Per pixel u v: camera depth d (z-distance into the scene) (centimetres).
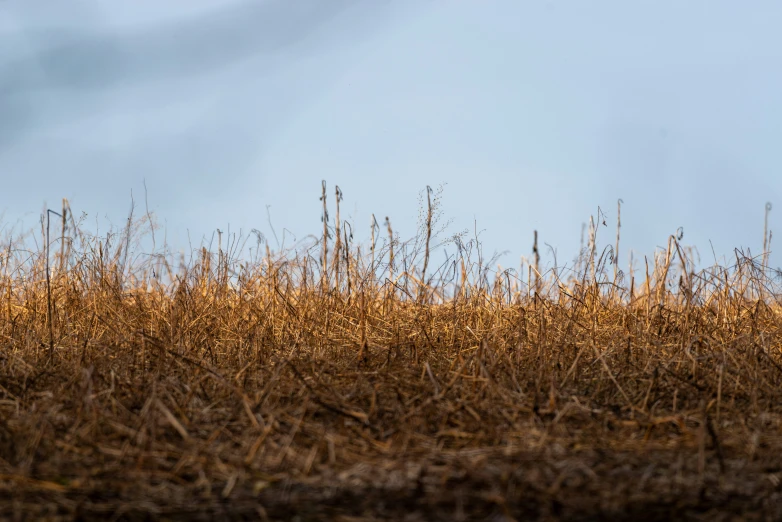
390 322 2403
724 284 2366
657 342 2100
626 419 1656
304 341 2283
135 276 2650
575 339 2173
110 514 1193
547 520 1176
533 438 1498
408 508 1217
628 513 1198
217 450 1441
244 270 2569
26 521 1169
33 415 1526
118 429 1501
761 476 1338
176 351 2092
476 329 2261
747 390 1816
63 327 2331
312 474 1347
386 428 1578
